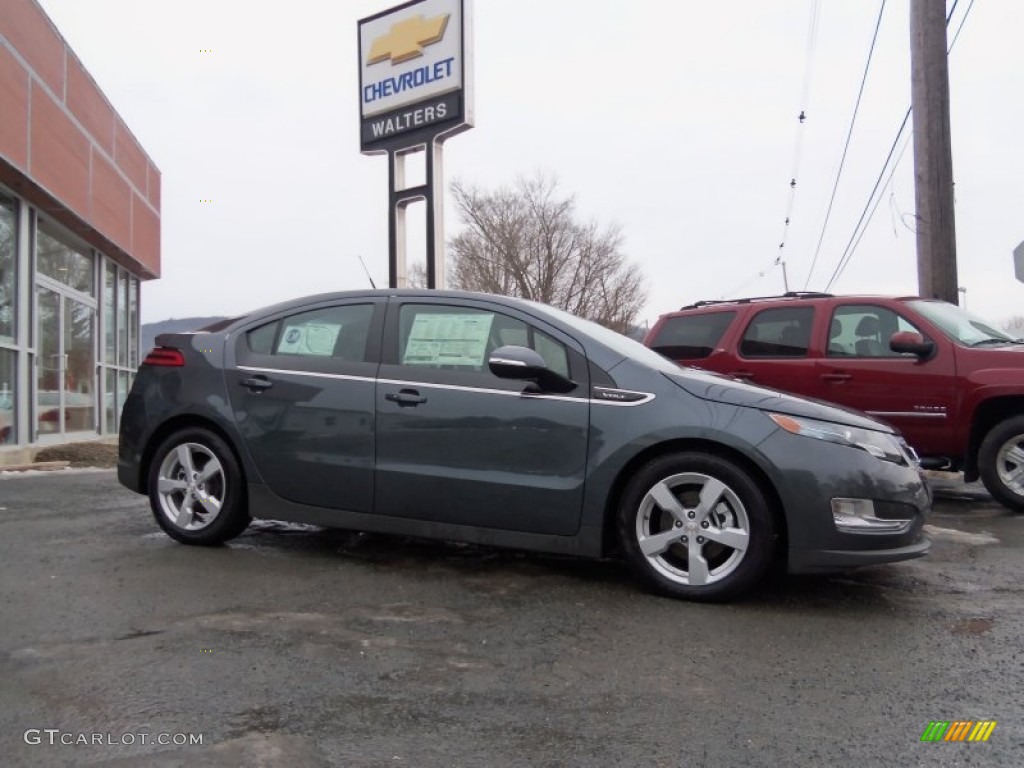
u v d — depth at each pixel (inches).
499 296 188.2
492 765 99.5
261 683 121.3
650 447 165.0
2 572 177.3
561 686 122.3
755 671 128.4
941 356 264.8
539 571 184.1
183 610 153.1
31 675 122.6
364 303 196.5
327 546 205.8
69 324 523.5
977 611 158.6
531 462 171.6
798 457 156.2
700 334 318.0
